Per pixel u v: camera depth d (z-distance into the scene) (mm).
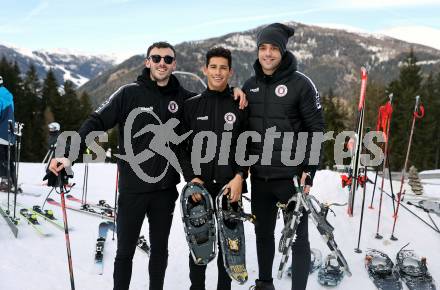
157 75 2971
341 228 4961
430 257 4312
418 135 33375
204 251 3002
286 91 3084
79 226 4941
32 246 4102
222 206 3244
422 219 5277
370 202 5895
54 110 43344
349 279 3799
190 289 3119
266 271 3289
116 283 2959
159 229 3107
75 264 3850
